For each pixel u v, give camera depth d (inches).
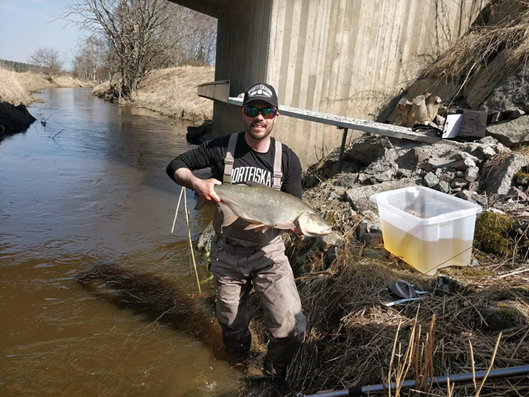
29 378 135.3
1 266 206.5
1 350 148.0
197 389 132.6
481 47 319.9
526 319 118.9
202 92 606.2
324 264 170.6
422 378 102.0
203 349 152.6
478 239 172.6
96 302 181.2
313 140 333.4
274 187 125.7
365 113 350.0
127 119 885.8
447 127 257.0
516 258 160.1
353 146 300.8
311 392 123.1
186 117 937.5
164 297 188.2
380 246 177.6
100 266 213.5
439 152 245.1
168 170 129.3
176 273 210.2
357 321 133.6
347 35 327.9
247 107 118.7
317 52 323.9
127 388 132.9
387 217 167.3
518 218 177.0
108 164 440.1
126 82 1444.4
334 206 223.1
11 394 128.3
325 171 310.0
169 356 148.4
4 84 908.6
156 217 286.8
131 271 209.9
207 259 220.7
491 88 291.4
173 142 616.4
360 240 185.6
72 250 229.6
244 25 410.6
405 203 178.7
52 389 131.1
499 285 140.9
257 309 173.0
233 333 138.6
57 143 550.0
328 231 118.9
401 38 345.1
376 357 120.3
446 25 354.0
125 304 181.0
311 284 160.7
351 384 116.9
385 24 336.5
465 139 257.4
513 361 107.7
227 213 121.8
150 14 1365.7
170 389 133.0
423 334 121.5
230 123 456.8
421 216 178.9
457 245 155.4
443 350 113.8
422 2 341.7
